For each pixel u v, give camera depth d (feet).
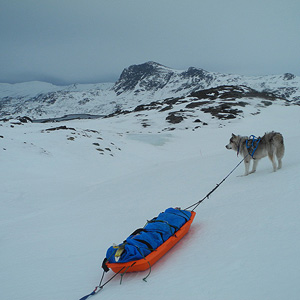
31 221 32.55
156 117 207.10
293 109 213.05
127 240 14.92
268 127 144.66
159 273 13.79
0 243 25.72
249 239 14.61
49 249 22.25
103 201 36.70
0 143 69.51
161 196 31.94
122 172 68.03
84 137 94.27
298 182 22.17
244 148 30.71
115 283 14.37
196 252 15.08
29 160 64.75
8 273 18.69
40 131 102.27
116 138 117.39
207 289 10.92
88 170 67.05
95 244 21.74
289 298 9.05
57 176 59.41
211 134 136.98
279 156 28.66
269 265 11.47
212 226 18.49
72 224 28.55
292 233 13.88
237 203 21.61
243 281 10.81
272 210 17.87
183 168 46.37
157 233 15.87
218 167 41.14
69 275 16.84
